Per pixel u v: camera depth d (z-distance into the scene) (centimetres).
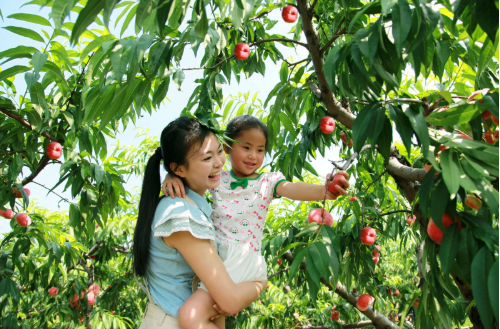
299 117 208
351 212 235
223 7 129
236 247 140
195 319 106
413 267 470
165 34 141
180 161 123
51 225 329
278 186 154
